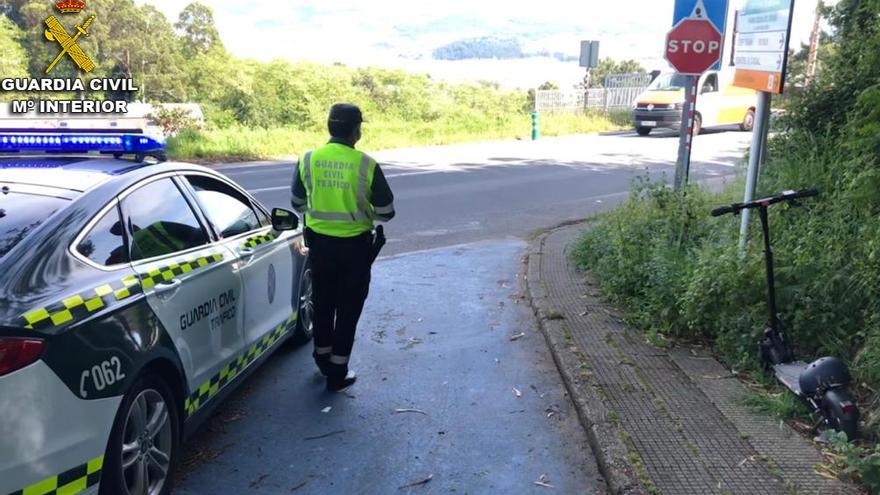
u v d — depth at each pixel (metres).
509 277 7.72
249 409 4.63
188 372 3.64
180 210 4.07
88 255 3.17
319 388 4.96
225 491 3.67
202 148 19.66
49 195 3.35
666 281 5.71
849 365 4.38
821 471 3.54
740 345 4.89
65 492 2.70
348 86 33.06
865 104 4.77
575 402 4.52
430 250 9.04
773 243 5.47
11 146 4.14
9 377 2.52
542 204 12.30
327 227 4.67
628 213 7.84
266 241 4.95
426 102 34.19
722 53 7.74
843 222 5.31
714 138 23.38
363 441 4.20
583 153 20.22
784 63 4.88
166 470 3.41
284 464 3.94
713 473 3.53
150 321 3.29
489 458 3.98
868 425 3.79
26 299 2.73
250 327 4.56
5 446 2.50
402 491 3.67
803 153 7.91
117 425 2.97
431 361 5.42
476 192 13.50
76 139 4.18
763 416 4.14
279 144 21.44
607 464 3.66
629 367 4.90
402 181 14.88
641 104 25.22
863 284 4.64
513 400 4.72
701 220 6.98
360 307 4.83
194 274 3.80
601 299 6.50
